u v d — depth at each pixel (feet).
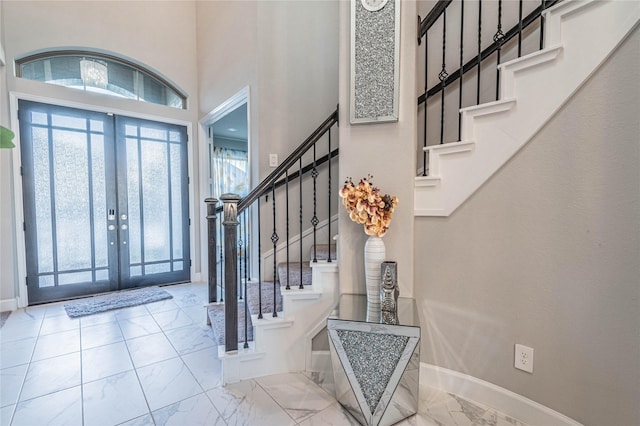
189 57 13.92
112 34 12.00
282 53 9.94
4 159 10.25
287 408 5.52
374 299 5.75
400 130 6.02
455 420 5.12
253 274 10.12
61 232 11.42
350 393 5.31
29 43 10.53
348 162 6.37
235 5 11.03
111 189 12.37
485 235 5.36
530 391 4.99
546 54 4.54
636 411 3.99
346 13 6.34
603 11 4.08
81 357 7.34
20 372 6.68
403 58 5.95
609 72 4.10
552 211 4.67
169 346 7.93
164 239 13.64
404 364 4.99
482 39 7.57
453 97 7.90
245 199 6.77
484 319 5.45
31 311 10.35
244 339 7.05
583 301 4.43
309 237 9.93
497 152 5.14
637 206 3.94
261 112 9.80
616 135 4.07
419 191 6.01
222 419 5.24
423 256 6.05
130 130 12.71
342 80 6.41
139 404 5.63
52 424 5.14
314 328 6.71
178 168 13.87
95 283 12.13
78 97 11.50
